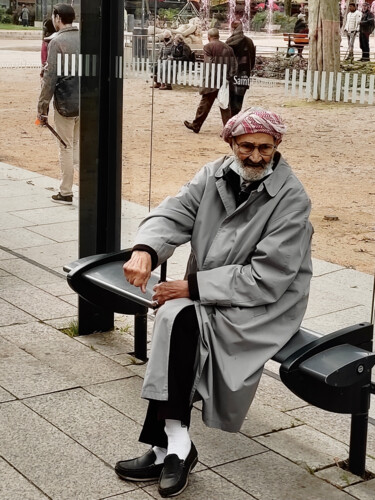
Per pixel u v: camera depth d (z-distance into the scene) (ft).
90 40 14.87
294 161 13.44
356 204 12.90
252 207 10.78
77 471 10.93
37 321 16.39
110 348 15.16
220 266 10.89
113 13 14.85
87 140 15.24
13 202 24.02
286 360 10.24
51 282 18.88
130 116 15.31
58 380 13.66
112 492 10.48
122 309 13.84
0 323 16.19
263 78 13.38
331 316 13.53
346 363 10.12
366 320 13.12
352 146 12.48
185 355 10.38
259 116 10.46
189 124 14.80
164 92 15.01
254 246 10.73
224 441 11.88
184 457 10.56
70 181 23.26
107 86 15.11
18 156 23.89
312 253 13.67
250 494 10.51
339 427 12.47
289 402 13.30
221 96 14.11
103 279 12.87
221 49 13.94
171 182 15.35
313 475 11.02
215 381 10.46
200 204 11.15
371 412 13.00
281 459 11.42
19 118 23.21
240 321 10.39
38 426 12.09
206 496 10.43
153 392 10.18
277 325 10.62
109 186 15.49
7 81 21.97
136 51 15.12
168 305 10.41
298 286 10.69
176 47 14.73
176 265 17.04
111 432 11.99
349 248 13.16
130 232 15.93
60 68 20.40
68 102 22.50
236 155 10.69
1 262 20.21
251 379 10.35
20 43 20.57
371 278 12.96
